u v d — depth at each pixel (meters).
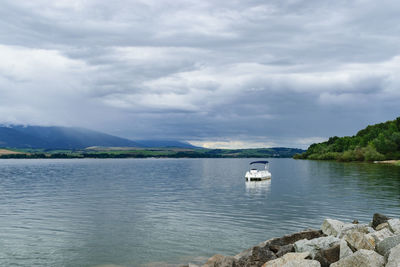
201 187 87.38
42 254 29.19
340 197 60.94
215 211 49.00
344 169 147.62
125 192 75.50
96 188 85.06
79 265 26.58
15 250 30.27
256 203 56.62
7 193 74.06
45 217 45.19
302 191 73.56
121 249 30.34
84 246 31.36
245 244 31.48
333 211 47.25
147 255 28.66
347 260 17.09
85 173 153.88
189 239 33.22
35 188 85.06
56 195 69.94
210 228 37.84
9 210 51.03
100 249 30.39
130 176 133.25
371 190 70.06
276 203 56.19
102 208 52.53
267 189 80.38
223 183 100.19
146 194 71.44
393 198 58.16
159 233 35.78
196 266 24.52
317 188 78.12
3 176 132.00
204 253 29.02
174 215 46.03
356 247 19.44
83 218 44.38
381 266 16.08
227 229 37.31
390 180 91.50
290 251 23.30
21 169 193.00
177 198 64.31
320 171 142.25
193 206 53.94
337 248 20.05
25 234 35.81
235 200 60.91
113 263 26.89
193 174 148.75
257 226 38.69
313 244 22.39
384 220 27.61
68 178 121.50
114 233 36.00
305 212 47.09
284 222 40.78
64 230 37.59
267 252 22.78
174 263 26.67
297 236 27.30
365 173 118.88
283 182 98.94
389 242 18.00
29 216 45.94
